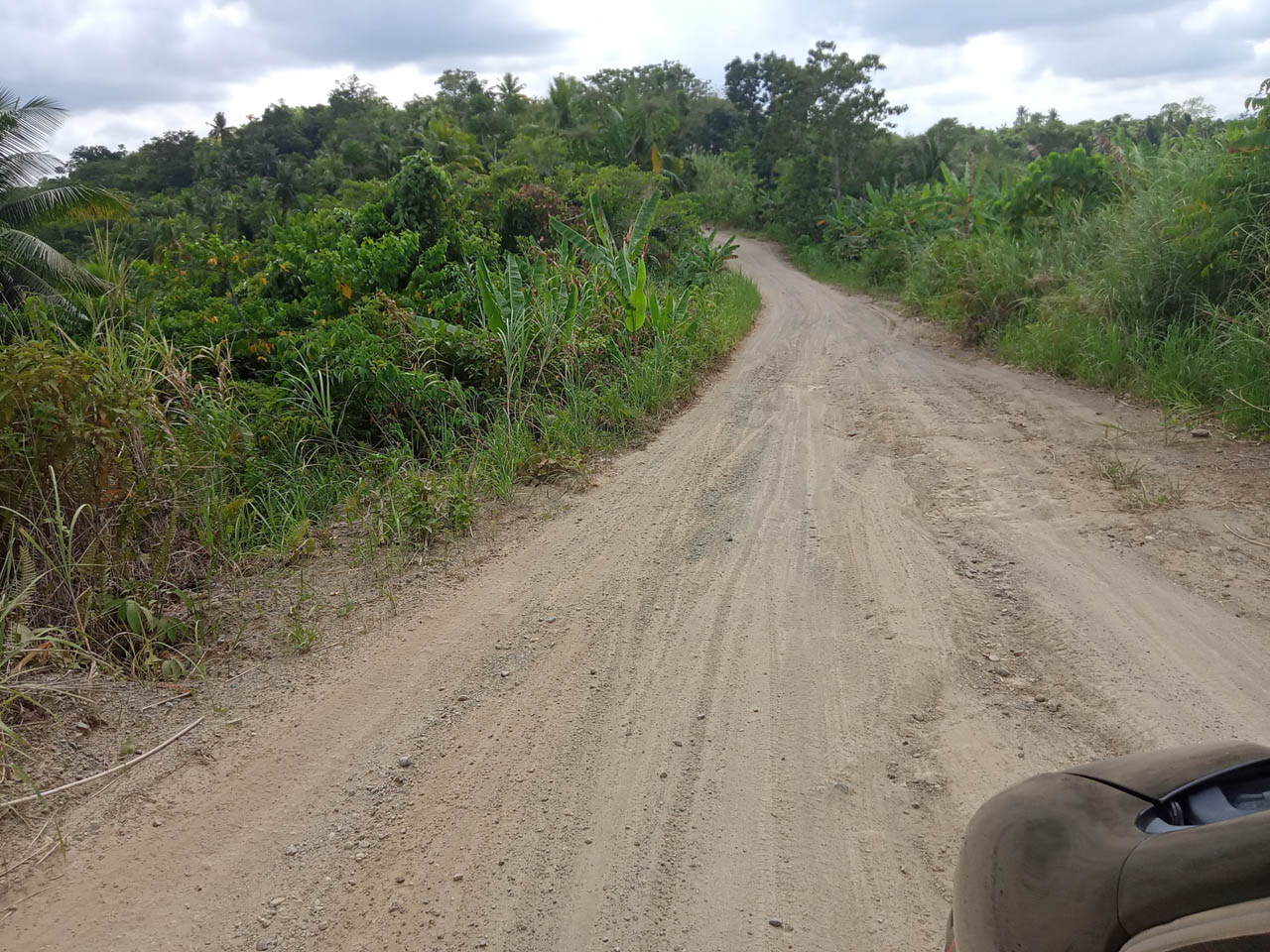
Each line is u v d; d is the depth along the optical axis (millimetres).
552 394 9391
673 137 61531
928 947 2441
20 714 3592
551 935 2537
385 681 4043
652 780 3244
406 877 2795
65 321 6898
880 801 3084
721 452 8008
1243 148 9289
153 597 4543
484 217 19266
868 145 47125
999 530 5664
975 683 3842
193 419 5504
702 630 4457
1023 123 62531
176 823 3082
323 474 7344
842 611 4609
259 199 56656
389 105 84625
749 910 2605
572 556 5555
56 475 4336
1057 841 1550
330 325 9664
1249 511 5656
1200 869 1251
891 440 8102
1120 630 4234
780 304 25328
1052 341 11297
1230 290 9453
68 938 2570
